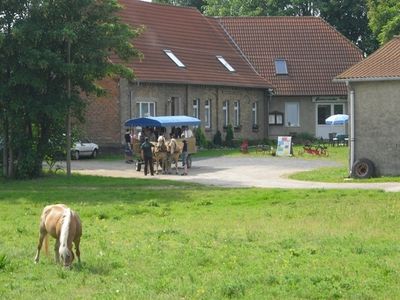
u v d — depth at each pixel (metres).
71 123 43.62
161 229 23.00
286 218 25.23
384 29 68.19
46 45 39.09
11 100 39.22
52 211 17.38
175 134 48.56
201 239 20.69
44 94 39.84
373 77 39.53
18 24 38.31
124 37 40.47
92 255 18.19
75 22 39.38
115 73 41.25
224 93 67.81
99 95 41.50
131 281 15.43
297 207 27.78
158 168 44.94
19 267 16.97
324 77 74.56
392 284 14.69
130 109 58.25
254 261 17.23
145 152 42.62
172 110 62.34
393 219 24.36
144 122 47.03
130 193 33.41
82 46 39.53
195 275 15.73
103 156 57.09
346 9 90.19
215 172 44.25
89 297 14.02
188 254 18.16
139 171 45.34
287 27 77.44
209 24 73.88
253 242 20.16
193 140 46.97
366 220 24.20
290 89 73.31
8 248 19.73
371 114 40.19
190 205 29.25
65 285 15.14
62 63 38.44
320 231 22.12
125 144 54.12
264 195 31.38
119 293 14.21
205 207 28.72
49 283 15.27
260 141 70.38
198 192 33.31
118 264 17.09
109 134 57.91
